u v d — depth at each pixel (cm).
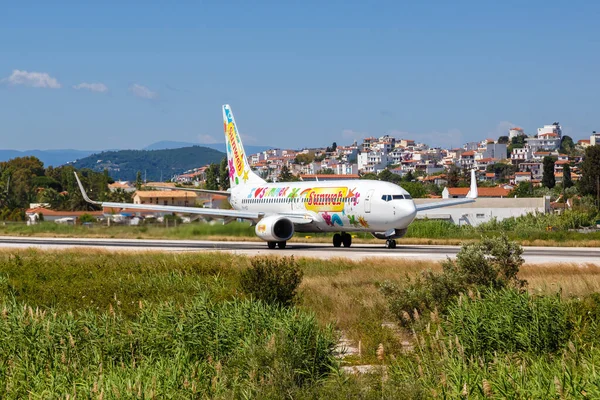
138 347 2952
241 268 6344
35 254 8325
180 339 2983
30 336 2986
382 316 4072
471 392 2294
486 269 4231
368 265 6756
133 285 5031
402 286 4209
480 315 3111
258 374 2583
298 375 2591
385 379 2541
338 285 5419
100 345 2922
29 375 2642
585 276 5622
